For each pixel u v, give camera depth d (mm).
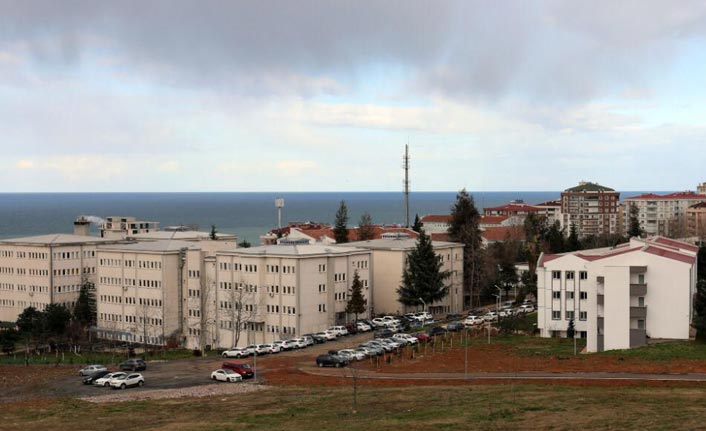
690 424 67312
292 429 73688
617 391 86625
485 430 69500
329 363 119812
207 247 182875
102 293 194000
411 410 80625
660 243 156250
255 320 166000
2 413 92062
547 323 143250
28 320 180375
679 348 112938
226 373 111188
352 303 169250
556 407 77750
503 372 104312
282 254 164125
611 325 121062
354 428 72812
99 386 110312
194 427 77312
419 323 171250
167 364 132500
